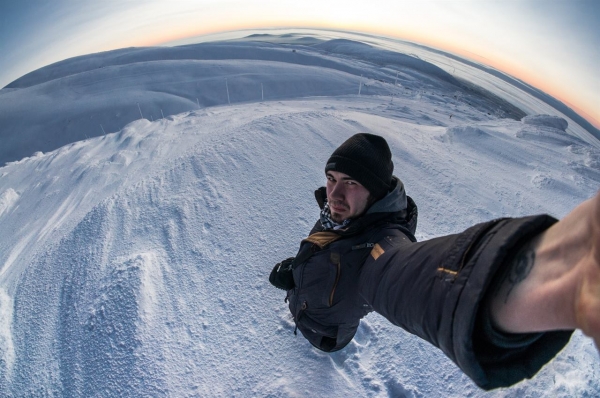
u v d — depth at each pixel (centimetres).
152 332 221
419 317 74
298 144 486
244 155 441
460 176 466
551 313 41
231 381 204
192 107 6794
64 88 8081
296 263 161
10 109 7275
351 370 208
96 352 212
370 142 135
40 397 197
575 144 691
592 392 181
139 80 8006
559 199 451
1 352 220
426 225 360
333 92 6875
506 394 191
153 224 330
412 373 206
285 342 224
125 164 742
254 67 8344
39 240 396
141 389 195
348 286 137
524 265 50
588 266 33
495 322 55
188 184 389
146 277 256
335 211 144
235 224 326
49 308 251
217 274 274
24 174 1078
